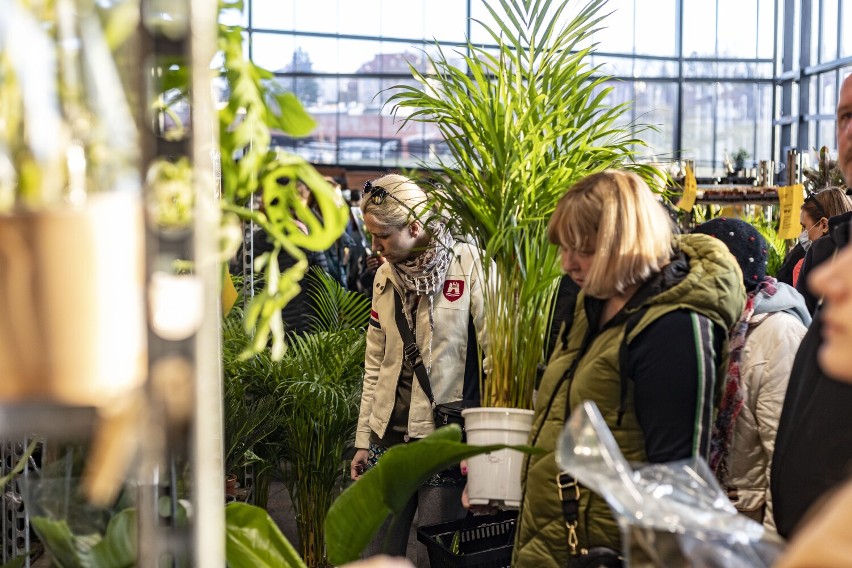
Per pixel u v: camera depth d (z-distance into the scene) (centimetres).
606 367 173
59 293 73
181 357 80
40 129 79
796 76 1334
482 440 221
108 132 83
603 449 104
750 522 107
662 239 171
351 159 1389
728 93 1402
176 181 85
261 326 108
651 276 172
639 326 167
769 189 439
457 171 239
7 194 79
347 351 404
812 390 166
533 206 228
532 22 236
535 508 186
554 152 234
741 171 654
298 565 140
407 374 287
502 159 224
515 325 232
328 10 1351
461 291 278
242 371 377
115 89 83
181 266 100
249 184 109
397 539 281
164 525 117
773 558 102
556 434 184
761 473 227
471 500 225
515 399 233
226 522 142
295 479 400
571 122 235
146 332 79
